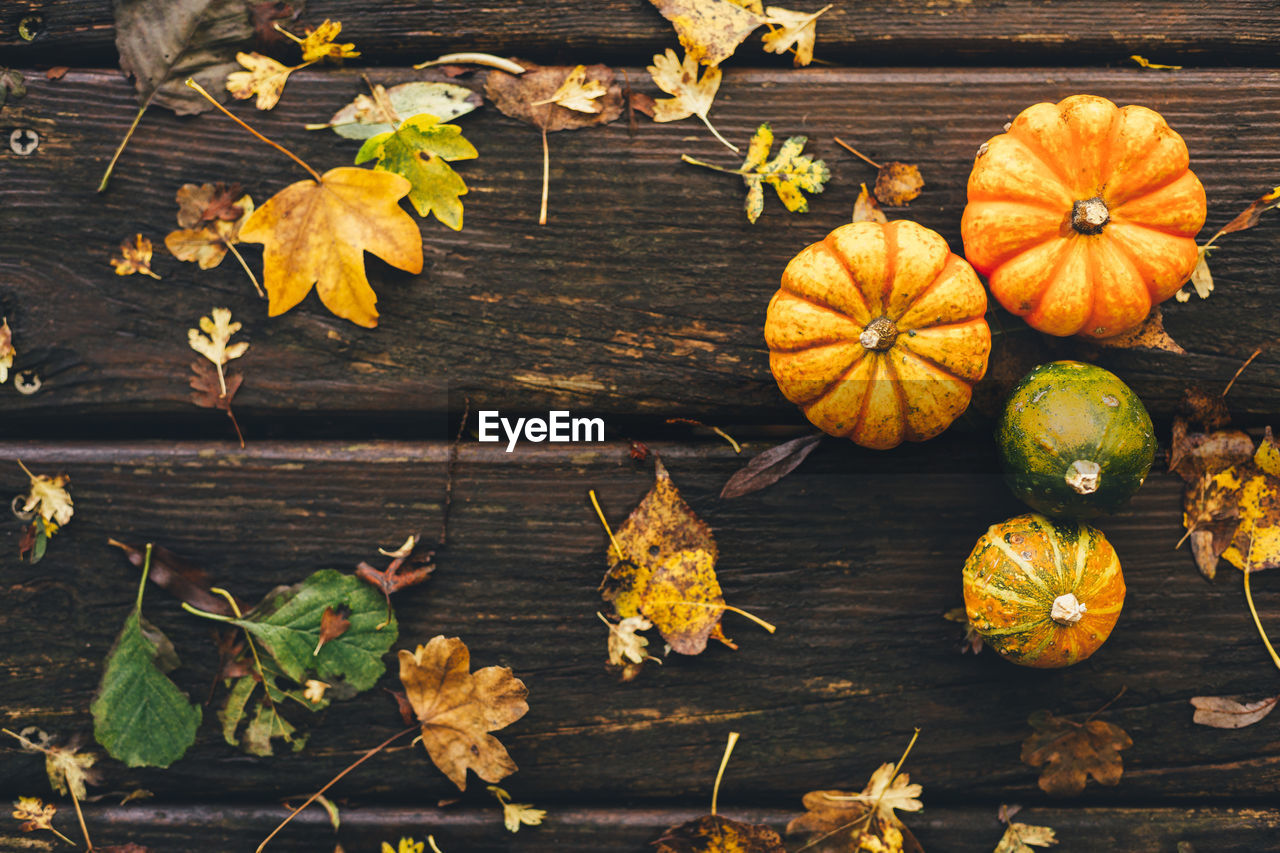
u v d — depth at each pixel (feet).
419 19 3.25
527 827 3.29
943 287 3.10
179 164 3.25
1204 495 3.25
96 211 3.25
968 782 3.28
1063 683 3.27
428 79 3.24
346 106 3.24
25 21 3.24
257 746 3.28
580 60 3.27
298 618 3.26
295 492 3.27
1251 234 3.24
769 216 3.24
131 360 3.26
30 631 3.27
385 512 3.27
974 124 3.24
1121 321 3.14
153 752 3.27
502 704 3.26
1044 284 3.12
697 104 3.24
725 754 3.28
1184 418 3.25
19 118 3.24
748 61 3.27
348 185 3.22
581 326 3.26
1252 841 3.28
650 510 3.26
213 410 3.27
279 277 3.23
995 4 3.24
